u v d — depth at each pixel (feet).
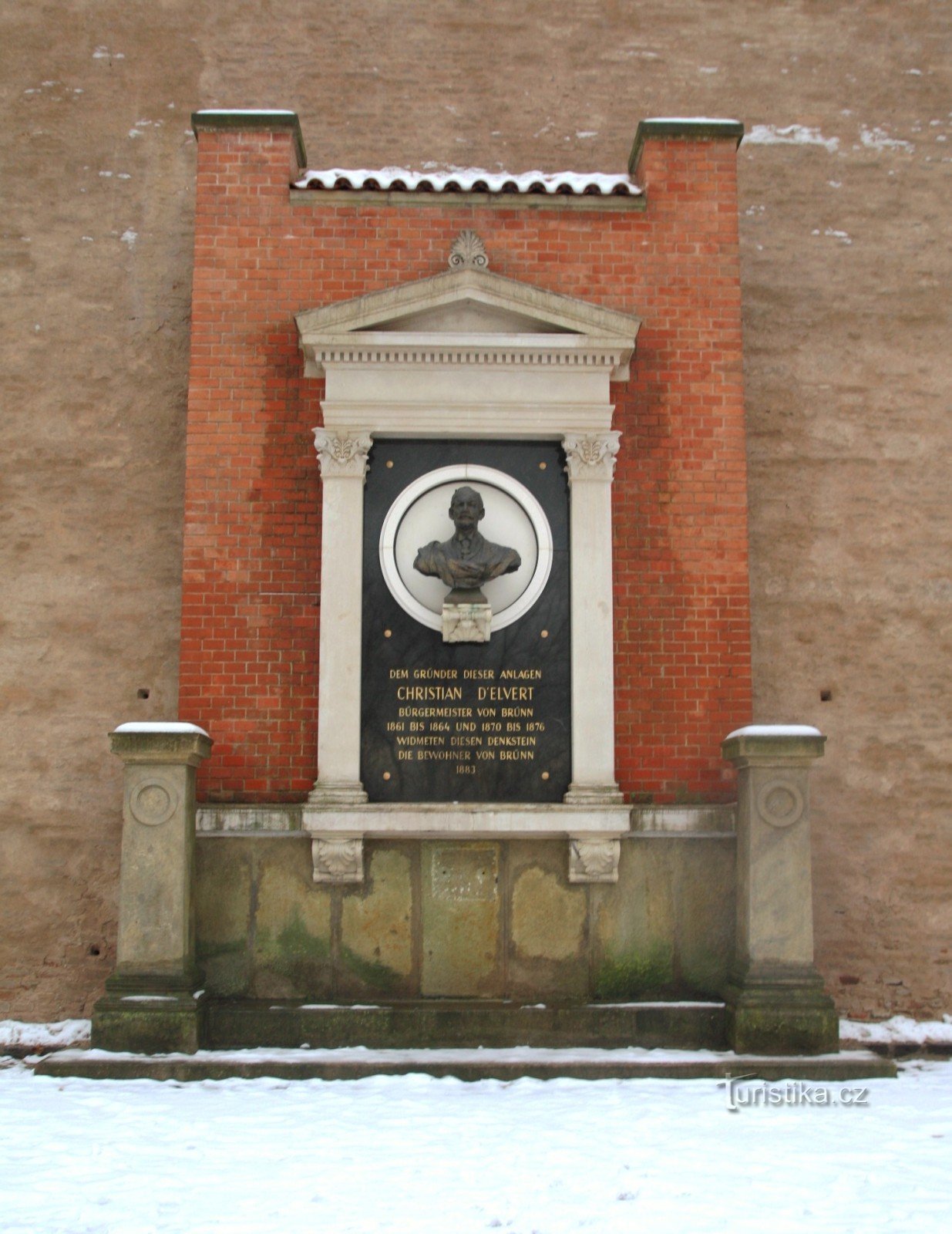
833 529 39.34
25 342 39.60
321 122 43.06
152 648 38.01
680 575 34.47
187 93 42.45
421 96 43.42
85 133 41.42
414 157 42.96
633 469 34.78
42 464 38.91
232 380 34.78
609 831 32.12
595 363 34.12
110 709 37.68
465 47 43.80
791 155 42.27
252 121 35.81
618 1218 19.13
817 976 30.30
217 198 35.50
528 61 43.80
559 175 37.60
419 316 34.22
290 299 35.22
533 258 35.70
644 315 35.47
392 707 32.94
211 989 31.94
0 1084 28.12
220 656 33.71
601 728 32.73
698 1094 27.14
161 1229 18.53
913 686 38.58
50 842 36.86
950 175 42.16
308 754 33.42
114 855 36.81
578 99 43.60
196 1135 23.80
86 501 38.75
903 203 41.86
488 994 32.24
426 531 33.96
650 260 35.76
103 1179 21.02
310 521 34.35
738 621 34.32
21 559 38.37
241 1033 30.68
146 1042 29.50
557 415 33.96
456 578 32.83
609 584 33.40
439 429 33.76
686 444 34.96
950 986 36.83
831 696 38.40
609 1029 30.96
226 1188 20.56
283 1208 19.52
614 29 44.06
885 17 43.73
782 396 40.11
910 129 42.60
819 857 37.45
